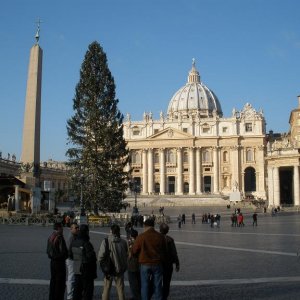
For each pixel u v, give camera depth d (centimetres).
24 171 4262
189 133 13762
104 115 4919
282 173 8762
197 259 1831
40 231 3388
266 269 1556
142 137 14038
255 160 13400
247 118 13575
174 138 13712
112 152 4872
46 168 11788
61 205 7394
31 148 4219
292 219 5609
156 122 14075
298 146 8150
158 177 13838
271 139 14038
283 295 1145
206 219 5428
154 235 955
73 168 4975
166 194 12788
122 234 3170
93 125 4875
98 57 5012
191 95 18350
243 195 12288
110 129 4862
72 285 1068
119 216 5347
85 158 4816
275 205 7862
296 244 2431
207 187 13788
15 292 1182
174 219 6066
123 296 1038
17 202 4497
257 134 13400
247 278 1390
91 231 3575
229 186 13500
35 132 4188
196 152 13688
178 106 18450
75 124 4925
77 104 4950
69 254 1032
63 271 1048
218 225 4422
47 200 4988
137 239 961
